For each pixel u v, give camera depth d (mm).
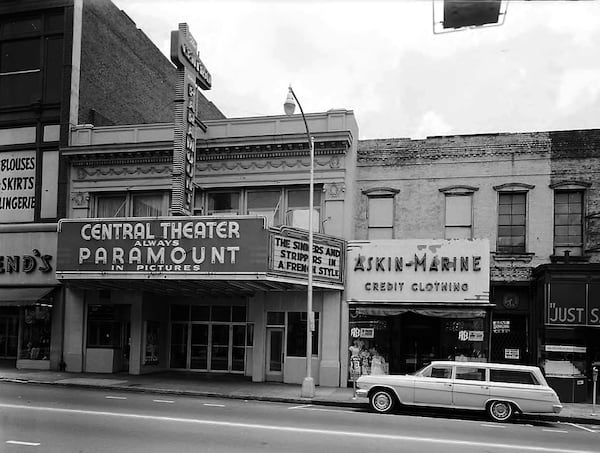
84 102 28812
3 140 28891
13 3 28828
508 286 23641
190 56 24625
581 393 21188
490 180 24094
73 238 22812
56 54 28484
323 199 24578
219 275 21047
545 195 23594
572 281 21078
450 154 24562
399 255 23781
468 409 16969
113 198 27188
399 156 24984
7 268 27453
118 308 26391
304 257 22234
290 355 24250
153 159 26344
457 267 23281
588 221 23109
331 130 24547
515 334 23781
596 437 14352
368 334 23703
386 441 12352
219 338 26828
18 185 28516
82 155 27031
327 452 11047
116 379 23609
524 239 23734
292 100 25188
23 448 10656
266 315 24656
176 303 27422
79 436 11859
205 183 25656
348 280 24078
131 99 33406
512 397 16656
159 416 14688
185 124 24234
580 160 23422
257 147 24984
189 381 23500
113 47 31641
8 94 28953
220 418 14758
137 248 22000
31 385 21812
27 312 27547
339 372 23562
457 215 24281
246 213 25453
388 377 17656
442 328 23547
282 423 14336
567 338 21359
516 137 24016
